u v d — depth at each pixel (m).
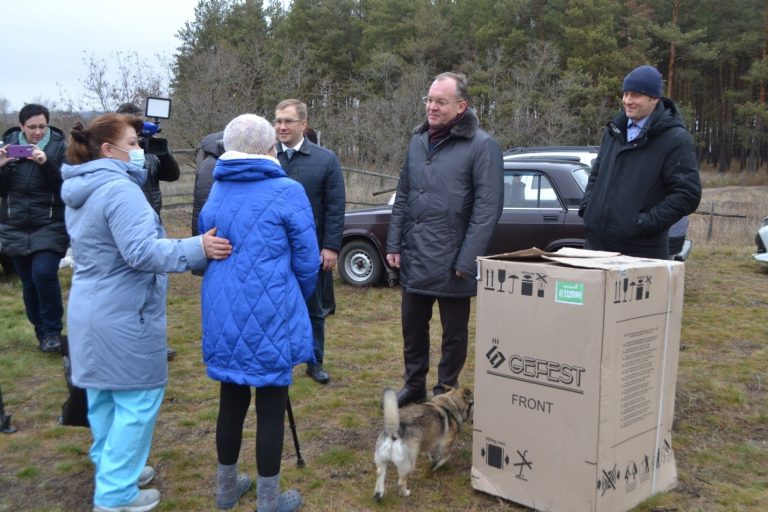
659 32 30.80
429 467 3.36
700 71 35.94
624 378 2.70
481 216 3.58
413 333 3.99
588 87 28.48
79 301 2.70
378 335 5.89
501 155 3.66
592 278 2.57
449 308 3.79
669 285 2.87
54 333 5.10
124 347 2.69
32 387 4.45
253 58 24.80
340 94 31.64
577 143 27.48
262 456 2.72
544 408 2.76
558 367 2.70
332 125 25.50
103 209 2.62
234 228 2.64
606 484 2.68
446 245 3.69
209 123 17.84
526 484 2.86
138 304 2.72
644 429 2.87
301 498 2.98
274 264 2.64
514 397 2.86
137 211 2.62
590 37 28.84
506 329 2.86
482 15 32.00
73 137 2.72
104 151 2.73
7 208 4.80
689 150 3.36
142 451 2.84
